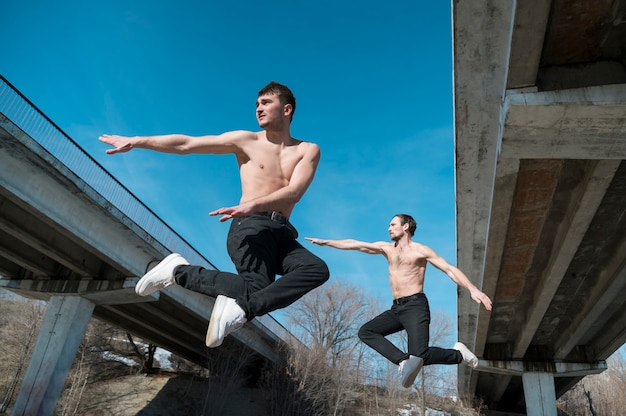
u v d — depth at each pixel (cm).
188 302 2578
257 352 3641
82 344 3478
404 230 504
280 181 286
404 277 477
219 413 3353
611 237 1401
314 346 3891
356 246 518
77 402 2828
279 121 295
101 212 1852
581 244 1464
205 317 2761
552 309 2119
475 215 1316
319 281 257
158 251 2155
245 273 252
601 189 1037
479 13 753
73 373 3309
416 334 438
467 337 2573
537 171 1062
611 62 769
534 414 2653
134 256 2136
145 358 3950
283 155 293
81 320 2211
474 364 461
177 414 3297
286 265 272
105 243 1955
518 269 1644
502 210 1190
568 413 5691
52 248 1947
